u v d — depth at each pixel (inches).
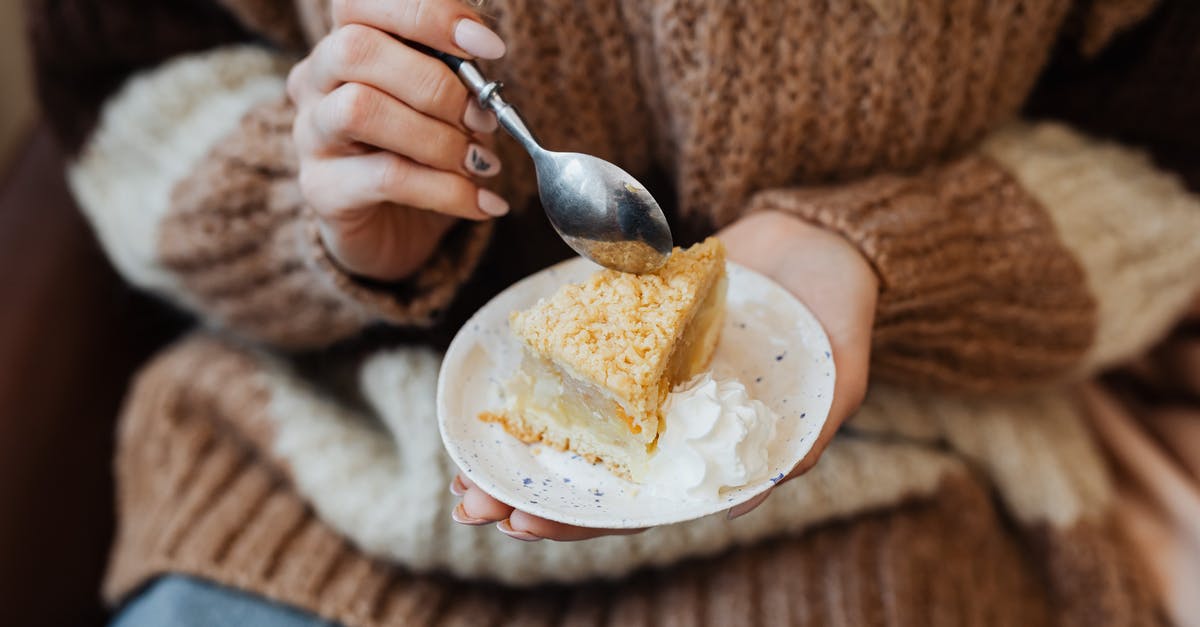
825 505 21.1
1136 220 22.5
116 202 24.1
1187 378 25.1
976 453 22.8
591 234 17.5
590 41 20.8
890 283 19.0
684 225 22.8
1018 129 23.8
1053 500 22.5
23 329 25.2
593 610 21.4
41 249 26.5
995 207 21.3
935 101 21.2
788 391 17.6
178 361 24.5
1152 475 23.3
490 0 20.1
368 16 17.7
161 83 23.8
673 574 21.5
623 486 17.1
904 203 20.4
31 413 24.4
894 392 22.5
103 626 24.8
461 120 18.6
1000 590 21.8
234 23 25.3
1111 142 23.9
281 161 21.9
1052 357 22.0
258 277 22.4
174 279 23.5
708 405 16.8
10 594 22.9
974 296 20.6
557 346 17.0
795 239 19.7
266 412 23.0
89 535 24.8
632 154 22.7
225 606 21.0
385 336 23.1
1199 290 24.1
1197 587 22.0
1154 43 22.6
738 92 20.5
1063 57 23.5
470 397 18.1
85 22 23.7
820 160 21.5
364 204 18.9
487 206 18.9
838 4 19.7
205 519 21.9
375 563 21.6
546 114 21.4
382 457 22.5
